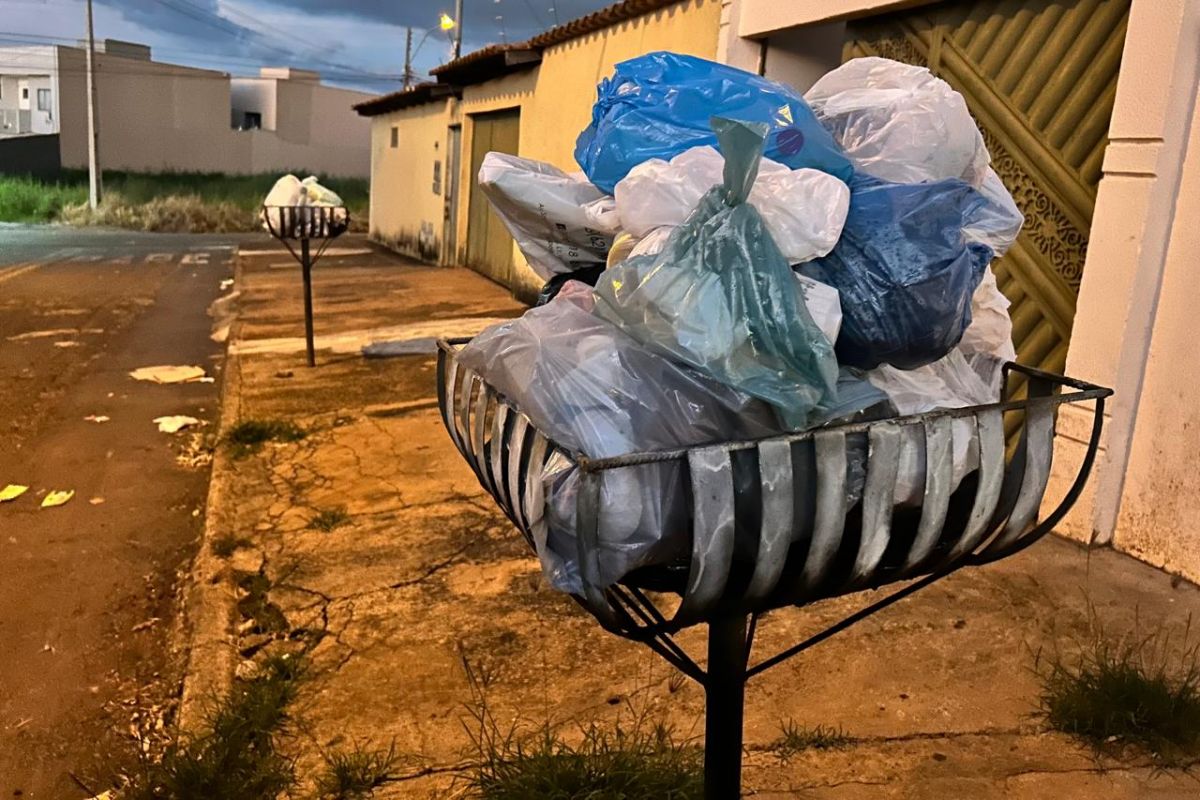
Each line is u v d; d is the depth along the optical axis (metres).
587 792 2.27
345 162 42.72
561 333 1.26
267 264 14.68
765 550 1.12
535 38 9.12
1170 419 3.33
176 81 37.34
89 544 4.13
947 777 2.36
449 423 1.63
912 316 1.22
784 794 2.30
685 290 1.17
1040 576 3.38
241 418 5.71
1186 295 3.24
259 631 3.25
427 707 2.76
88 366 7.51
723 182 1.25
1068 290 3.75
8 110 39.28
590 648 3.04
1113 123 3.33
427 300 10.44
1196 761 2.41
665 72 1.53
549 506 1.18
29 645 3.30
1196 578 3.29
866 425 1.17
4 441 5.54
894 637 3.00
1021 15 3.84
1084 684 2.63
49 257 16.31
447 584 3.53
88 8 27.02
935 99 1.53
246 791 2.43
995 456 1.25
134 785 2.52
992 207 1.46
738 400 1.18
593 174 1.56
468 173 12.67
